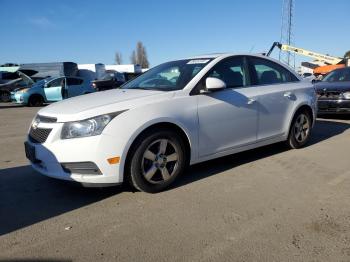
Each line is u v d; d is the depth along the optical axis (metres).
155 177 4.55
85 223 3.77
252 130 5.59
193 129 4.77
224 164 5.66
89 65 29.95
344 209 3.98
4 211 4.11
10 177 5.31
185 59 5.72
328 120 10.12
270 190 4.55
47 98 20.16
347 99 9.60
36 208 4.18
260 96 5.66
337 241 3.31
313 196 4.35
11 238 3.50
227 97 5.20
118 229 3.62
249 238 3.38
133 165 4.32
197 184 4.80
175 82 5.07
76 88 20.41
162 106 4.54
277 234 3.45
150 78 5.51
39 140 4.46
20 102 19.83
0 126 10.98
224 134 5.17
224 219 3.78
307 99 6.46
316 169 5.38
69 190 4.70
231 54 5.60
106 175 4.16
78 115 4.21
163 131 4.49
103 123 4.17
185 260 3.06
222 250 3.19
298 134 6.48
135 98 4.55
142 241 3.38
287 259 3.04
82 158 4.13
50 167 4.34
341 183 4.78
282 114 6.07
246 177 5.05
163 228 3.61
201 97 4.91
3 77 28.19
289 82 6.40
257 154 6.23
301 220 3.73
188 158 4.86
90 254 3.18
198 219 3.79
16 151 7.09
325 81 10.97
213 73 5.18
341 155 6.13
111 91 5.24
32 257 3.16
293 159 5.91
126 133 4.21
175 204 4.18
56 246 3.33
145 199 4.34
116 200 4.34
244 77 5.64
